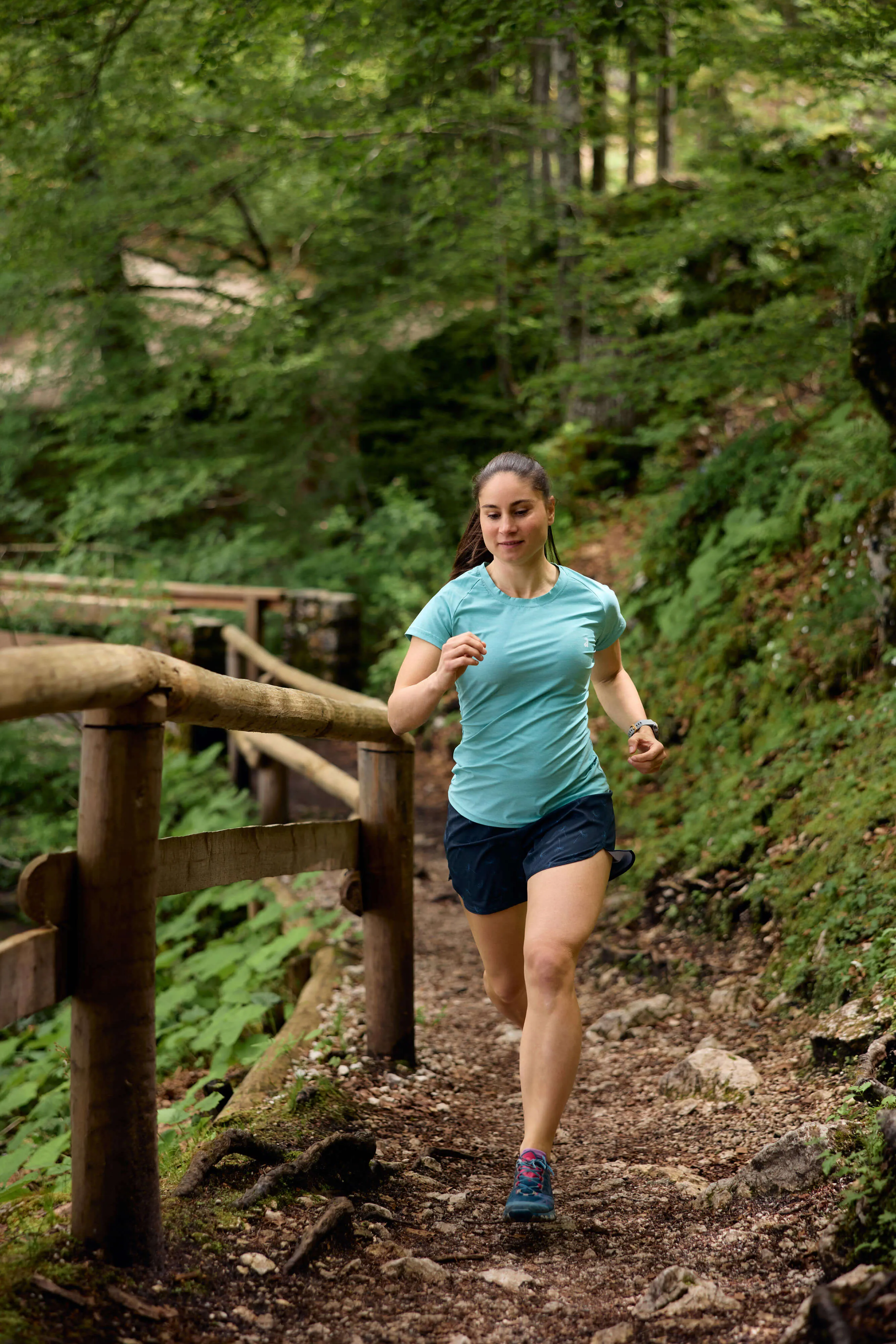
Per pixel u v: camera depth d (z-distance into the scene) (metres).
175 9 6.44
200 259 13.30
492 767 2.70
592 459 11.38
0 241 8.93
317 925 4.98
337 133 7.16
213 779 8.27
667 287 10.14
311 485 13.43
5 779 7.91
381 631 11.98
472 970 5.21
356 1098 3.35
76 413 12.46
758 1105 3.20
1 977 1.80
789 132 7.40
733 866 5.22
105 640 9.09
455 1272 2.27
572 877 2.57
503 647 2.64
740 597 7.25
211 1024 4.21
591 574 9.64
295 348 12.25
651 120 12.98
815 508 7.18
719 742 6.52
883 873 4.14
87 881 1.98
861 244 6.61
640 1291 2.17
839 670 5.95
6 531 13.69
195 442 13.08
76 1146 2.04
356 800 4.11
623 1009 4.49
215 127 9.27
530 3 5.73
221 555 12.16
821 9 5.55
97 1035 2.00
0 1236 2.33
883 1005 3.34
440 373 13.61
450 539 12.55
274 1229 2.34
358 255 12.82
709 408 10.38
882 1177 2.23
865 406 7.11
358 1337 1.98
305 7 5.99
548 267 12.26
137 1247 2.05
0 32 5.79
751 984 4.31
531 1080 2.49
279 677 6.99
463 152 8.80
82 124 7.45
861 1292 1.82
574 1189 2.80
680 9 5.90
